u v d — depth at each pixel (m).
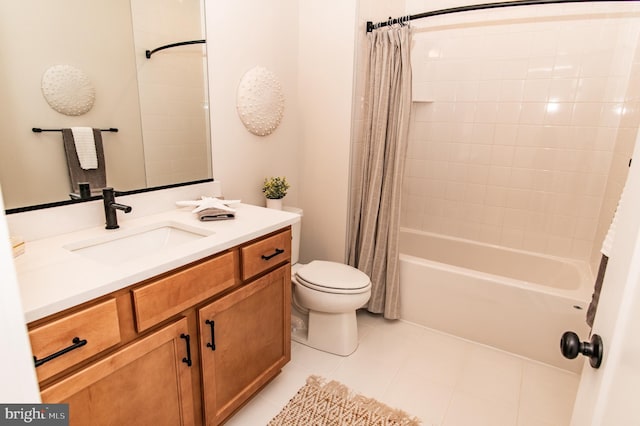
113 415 1.04
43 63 1.23
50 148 1.27
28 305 0.82
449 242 2.89
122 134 1.49
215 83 1.84
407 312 2.41
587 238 2.46
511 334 2.09
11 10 1.13
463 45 2.60
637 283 0.50
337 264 2.21
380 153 2.27
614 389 0.54
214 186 1.89
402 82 2.17
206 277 1.26
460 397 1.76
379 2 2.38
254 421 1.59
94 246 1.29
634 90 2.02
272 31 2.13
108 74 1.42
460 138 2.74
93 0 1.34
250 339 1.53
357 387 1.81
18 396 0.44
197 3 1.70
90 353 0.94
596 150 2.34
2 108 1.14
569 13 2.27
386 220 2.33
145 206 1.58
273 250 1.58
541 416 1.65
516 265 2.67
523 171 2.58
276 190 2.15
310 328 2.12
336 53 2.25
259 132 2.14
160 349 1.14
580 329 1.91
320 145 2.44
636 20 2.11
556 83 2.38
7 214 1.17
